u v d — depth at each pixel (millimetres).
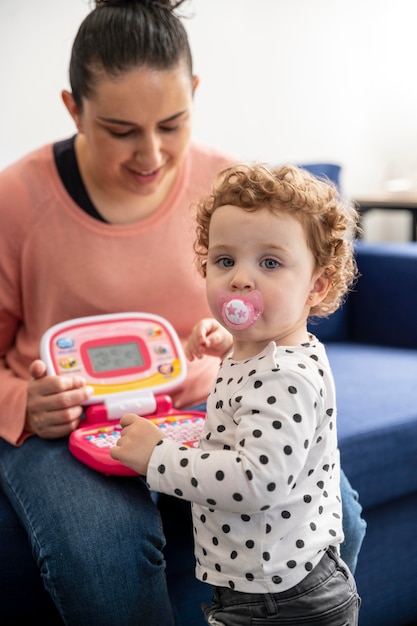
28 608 1047
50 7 1832
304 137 2408
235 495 798
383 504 1303
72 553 931
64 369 1093
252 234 847
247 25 2203
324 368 867
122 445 888
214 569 863
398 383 1484
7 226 1183
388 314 1798
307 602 838
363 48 2492
